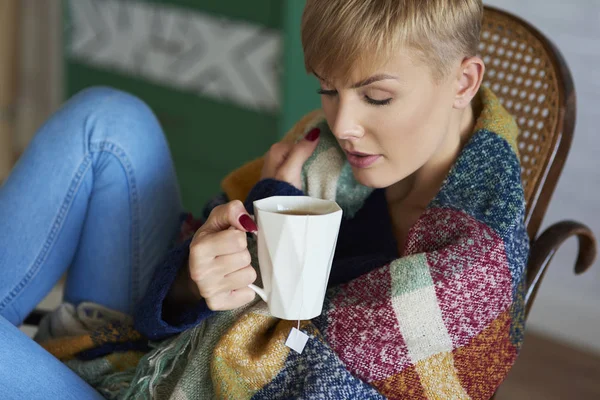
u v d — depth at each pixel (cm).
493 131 106
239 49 240
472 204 101
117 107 122
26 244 118
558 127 121
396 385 95
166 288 100
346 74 91
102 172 120
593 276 222
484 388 99
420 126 94
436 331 94
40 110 330
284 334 97
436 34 90
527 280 111
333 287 101
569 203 222
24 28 318
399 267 96
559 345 229
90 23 288
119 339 113
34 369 98
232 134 251
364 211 118
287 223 78
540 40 127
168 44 262
